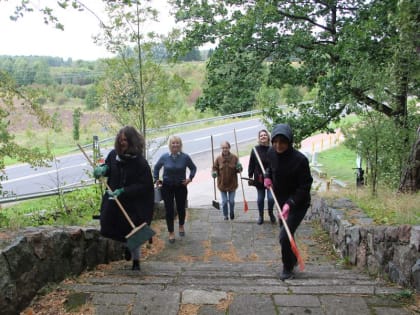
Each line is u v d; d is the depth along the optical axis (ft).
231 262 19.84
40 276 11.93
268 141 25.64
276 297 11.51
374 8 29.94
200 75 105.29
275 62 36.35
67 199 25.90
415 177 24.04
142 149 14.71
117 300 11.32
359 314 10.51
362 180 36.63
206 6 34.04
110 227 14.69
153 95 30.01
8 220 17.06
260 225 26.89
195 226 26.78
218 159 27.71
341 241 19.10
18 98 17.13
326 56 34.55
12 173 53.11
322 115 34.24
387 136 25.17
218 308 10.91
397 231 13.20
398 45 25.32
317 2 34.55
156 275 14.90
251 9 33.37
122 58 28.89
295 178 14.39
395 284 13.10
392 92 26.23
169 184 22.48
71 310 10.82
